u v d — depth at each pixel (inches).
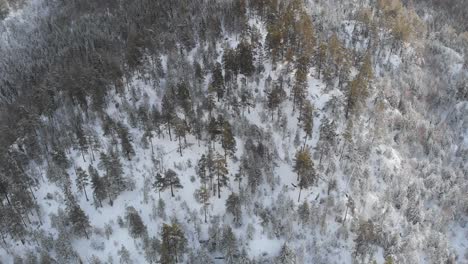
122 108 4055.1
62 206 3314.5
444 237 3250.5
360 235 2942.9
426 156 3978.8
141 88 4315.9
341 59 4259.4
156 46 4847.4
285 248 2849.4
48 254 2930.6
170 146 3649.1
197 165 3469.5
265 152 3469.5
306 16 4616.1
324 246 3080.7
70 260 2920.8
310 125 3563.0
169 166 3503.9
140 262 2970.0
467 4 7298.2
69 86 4207.7
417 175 3732.8
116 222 3189.0
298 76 3823.8
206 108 3853.3
